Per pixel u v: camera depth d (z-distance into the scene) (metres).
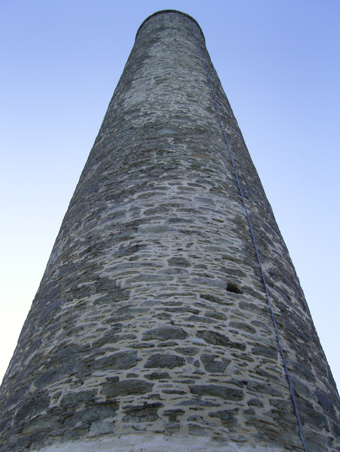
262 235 6.16
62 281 5.44
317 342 5.41
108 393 3.70
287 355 4.47
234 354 4.10
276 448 3.46
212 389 3.70
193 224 5.59
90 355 4.12
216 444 3.26
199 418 3.45
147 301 4.50
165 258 5.02
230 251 5.38
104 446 3.26
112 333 4.25
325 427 4.07
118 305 4.53
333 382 5.07
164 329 4.19
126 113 8.50
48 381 4.14
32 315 5.62
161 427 3.36
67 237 6.38
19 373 4.74
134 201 6.05
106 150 7.73
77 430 3.50
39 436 3.66
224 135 8.02
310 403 4.15
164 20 12.82
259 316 4.71
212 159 7.07
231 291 4.82
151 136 7.45
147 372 3.80
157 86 9.16
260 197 7.19
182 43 11.34
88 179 7.40
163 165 6.67
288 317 5.08
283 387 4.07
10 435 3.95
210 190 6.34
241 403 3.67
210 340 4.14
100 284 4.89
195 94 9.02
